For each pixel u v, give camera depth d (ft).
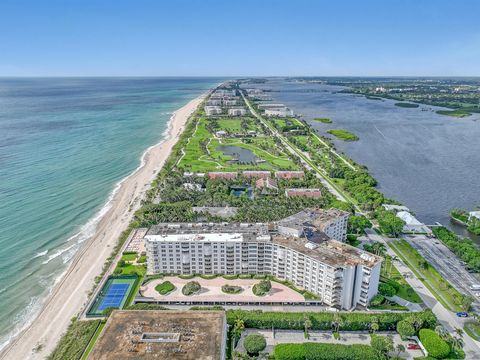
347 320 560.20
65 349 517.55
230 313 576.20
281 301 617.21
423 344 516.32
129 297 635.25
